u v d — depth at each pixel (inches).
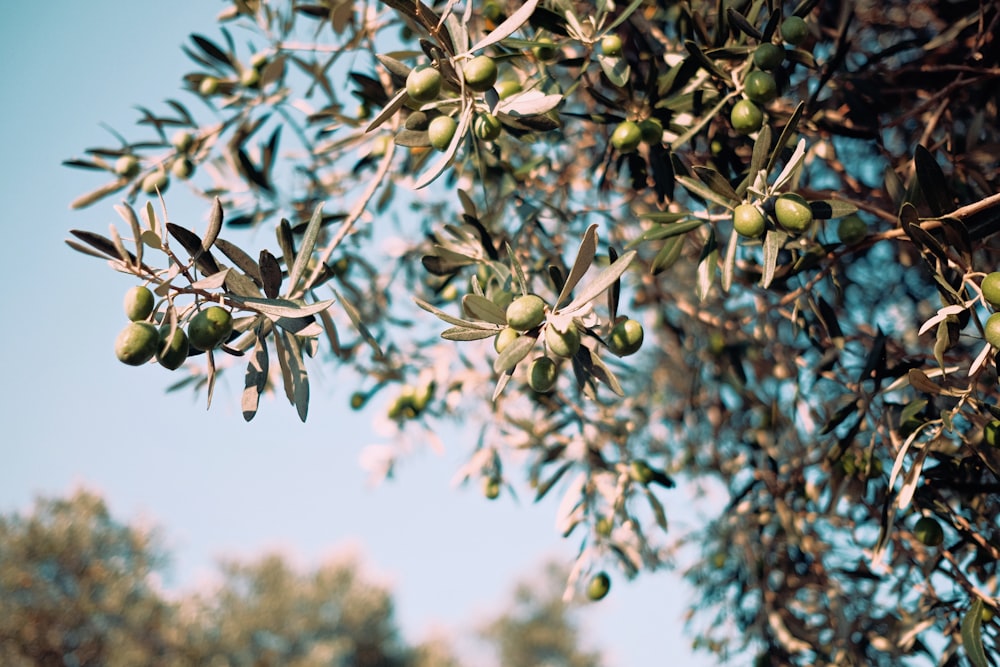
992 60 124.3
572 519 145.9
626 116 109.6
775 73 101.0
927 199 89.4
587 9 124.8
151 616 556.4
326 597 722.2
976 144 121.1
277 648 655.1
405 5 86.0
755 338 153.8
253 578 679.7
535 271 140.2
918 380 86.5
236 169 157.8
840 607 137.7
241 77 150.3
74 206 142.9
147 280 80.3
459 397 162.7
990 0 122.6
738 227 90.8
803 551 148.1
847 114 127.6
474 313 81.1
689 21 106.0
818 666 142.6
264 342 89.1
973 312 85.2
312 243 90.0
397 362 166.4
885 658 140.6
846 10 112.1
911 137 141.6
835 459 115.0
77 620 532.1
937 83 125.4
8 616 515.8
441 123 89.6
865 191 138.3
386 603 757.9
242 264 85.0
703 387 175.3
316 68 142.2
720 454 170.9
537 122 97.3
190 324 81.4
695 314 156.6
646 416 177.6
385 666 749.9
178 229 80.2
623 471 147.2
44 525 550.0
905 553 127.3
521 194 149.3
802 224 87.9
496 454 159.8
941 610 124.0
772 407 143.7
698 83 107.6
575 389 158.9
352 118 141.4
